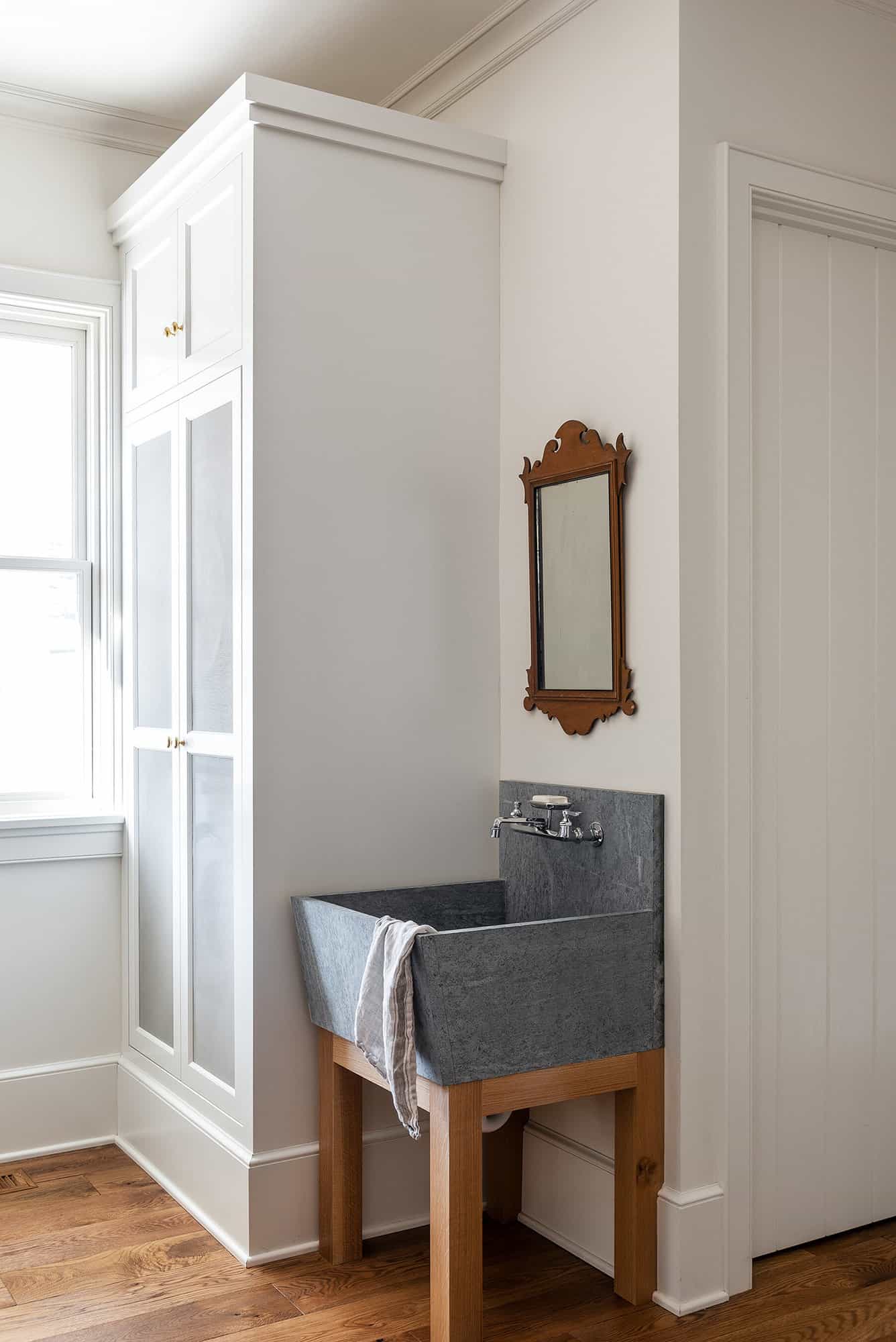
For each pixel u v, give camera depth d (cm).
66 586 343
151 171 306
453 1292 219
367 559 276
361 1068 246
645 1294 241
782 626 262
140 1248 265
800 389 266
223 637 275
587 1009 233
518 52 289
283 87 259
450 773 288
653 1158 242
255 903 259
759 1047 256
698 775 243
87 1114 333
